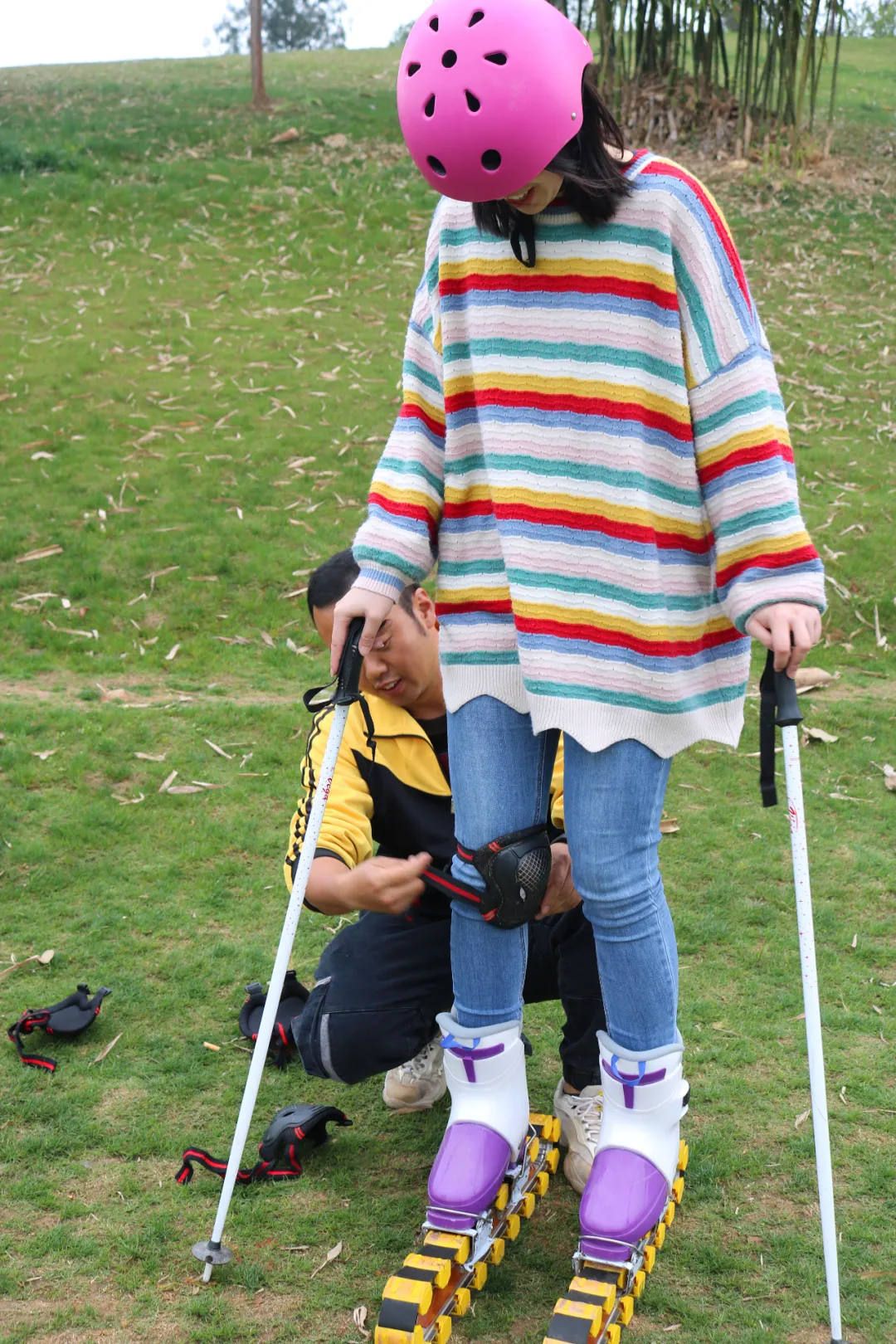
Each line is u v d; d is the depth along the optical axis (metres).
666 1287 2.13
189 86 16.36
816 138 13.53
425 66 1.79
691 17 12.79
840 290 10.61
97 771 4.40
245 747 4.63
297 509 6.93
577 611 1.98
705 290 1.89
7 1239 2.23
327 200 12.00
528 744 2.09
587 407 1.94
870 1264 2.18
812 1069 1.92
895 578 6.35
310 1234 2.27
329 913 2.25
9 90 16.16
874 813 4.25
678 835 4.09
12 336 9.00
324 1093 2.75
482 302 1.98
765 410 1.91
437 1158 2.08
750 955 3.33
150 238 11.09
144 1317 2.05
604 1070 2.08
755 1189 2.40
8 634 5.71
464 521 2.11
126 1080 2.75
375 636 2.15
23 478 7.08
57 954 3.28
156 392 8.23
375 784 2.46
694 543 1.99
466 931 2.11
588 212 1.88
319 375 8.62
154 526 6.66
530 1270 2.19
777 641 1.86
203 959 3.28
